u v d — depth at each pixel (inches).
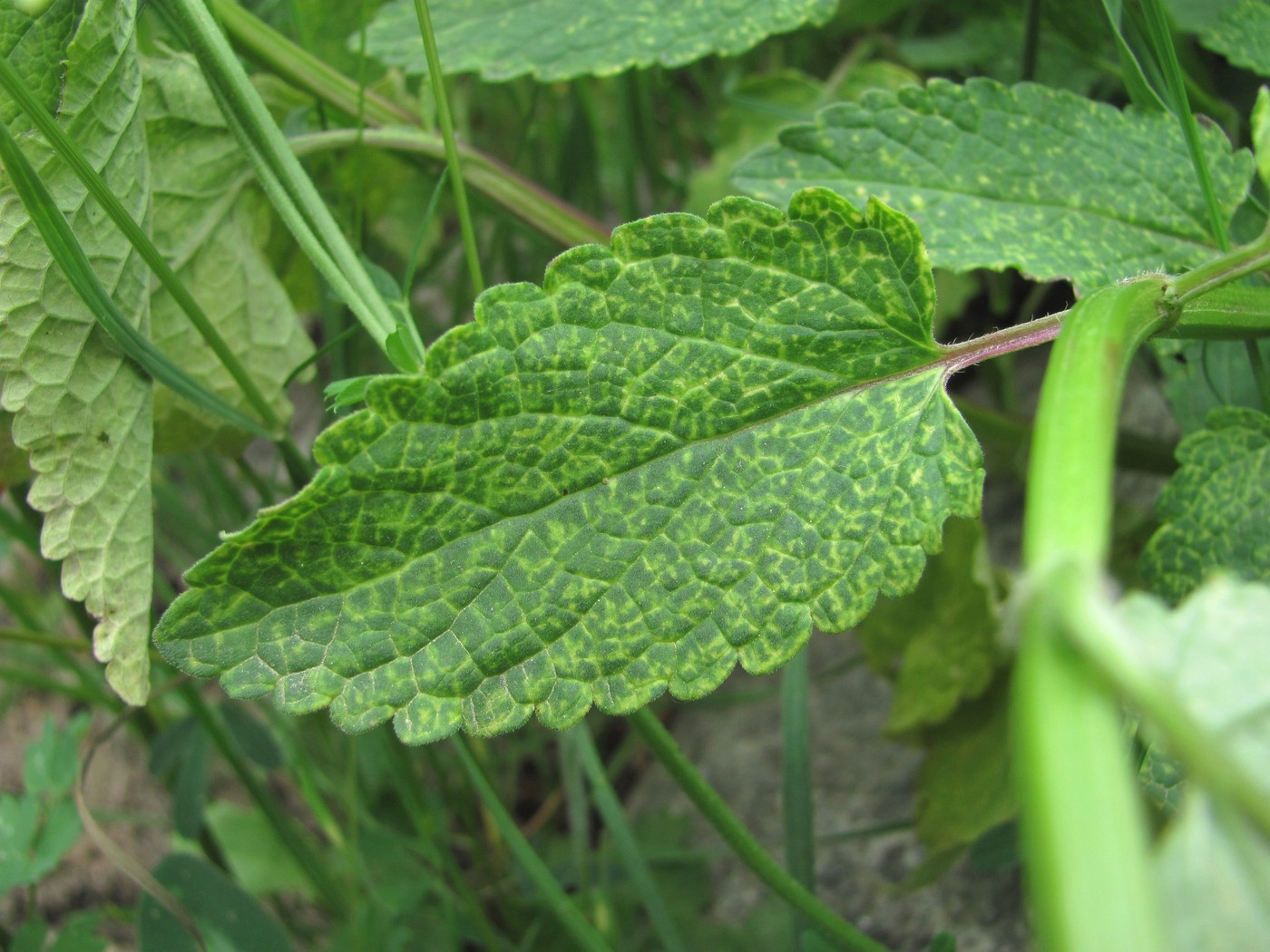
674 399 4.6
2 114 5.1
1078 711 2.8
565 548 4.6
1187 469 5.3
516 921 8.4
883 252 4.6
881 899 7.9
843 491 4.6
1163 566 5.3
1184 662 3.0
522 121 10.3
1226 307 4.9
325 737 8.7
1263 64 6.7
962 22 10.1
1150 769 4.5
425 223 6.1
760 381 4.7
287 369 7.0
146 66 6.2
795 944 6.6
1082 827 2.7
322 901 9.0
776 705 9.7
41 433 5.1
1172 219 5.8
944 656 7.3
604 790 7.1
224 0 7.0
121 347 5.4
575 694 4.5
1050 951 2.6
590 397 4.6
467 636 4.5
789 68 11.1
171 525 10.3
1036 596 2.9
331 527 4.4
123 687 5.2
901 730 7.4
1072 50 7.9
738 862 8.6
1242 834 2.8
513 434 4.5
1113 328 3.8
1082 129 6.0
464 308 9.7
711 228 4.6
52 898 9.4
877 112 6.0
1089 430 3.4
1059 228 5.8
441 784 8.1
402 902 7.8
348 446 4.4
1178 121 6.0
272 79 7.6
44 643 7.5
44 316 5.1
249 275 6.8
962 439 4.6
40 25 5.2
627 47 6.9
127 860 6.9
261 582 4.4
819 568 4.6
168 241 6.5
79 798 7.0
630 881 8.5
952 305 8.9
